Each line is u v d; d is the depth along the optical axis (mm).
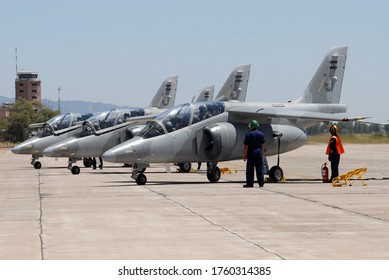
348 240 28422
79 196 47156
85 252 26219
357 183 57000
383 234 29859
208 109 59188
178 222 33750
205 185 56062
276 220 34156
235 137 58781
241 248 26812
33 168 89625
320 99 71438
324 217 35125
